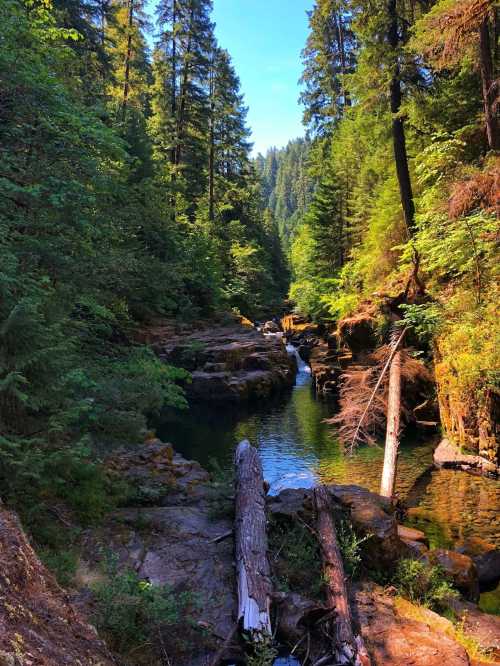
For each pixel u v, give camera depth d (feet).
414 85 58.75
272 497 25.44
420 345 53.06
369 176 92.58
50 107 25.07
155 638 14.40
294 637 15.47
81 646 8.66
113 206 34.81
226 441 50.98
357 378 46.32
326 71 118.73
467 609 19.56
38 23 29.14
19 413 18.10
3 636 6.97
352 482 37.65
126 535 20.61
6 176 23.47
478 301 41.09
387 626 16.44
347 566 19.57
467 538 27.55
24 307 16.24
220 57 140.67
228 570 18.79
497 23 55.52
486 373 36.42
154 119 131.13
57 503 20.86
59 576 15.60
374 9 59.06
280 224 422.00
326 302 101.76
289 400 70.28
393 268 67.67
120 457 29.45
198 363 75.66
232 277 137.69
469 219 40.34
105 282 32.58
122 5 114.21
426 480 37.17
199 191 148.15
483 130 54.24
